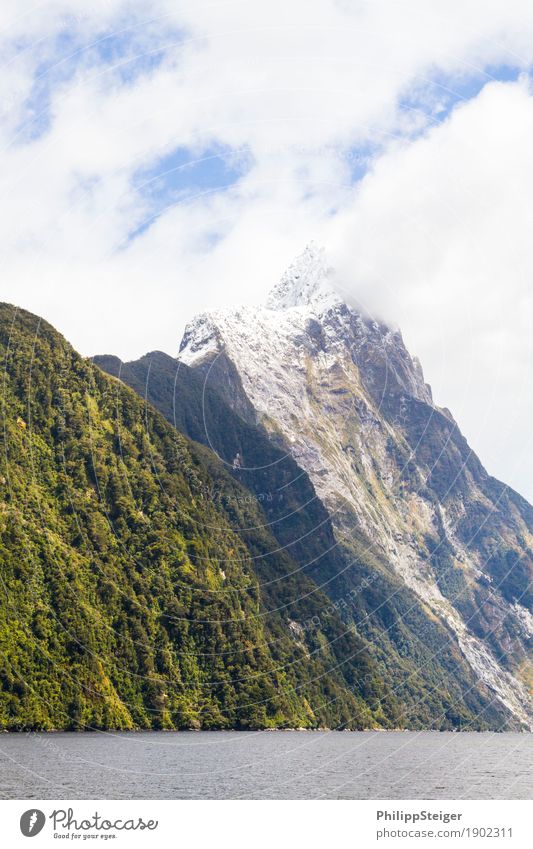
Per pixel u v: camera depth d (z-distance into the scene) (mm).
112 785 119875
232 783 129375
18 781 118500
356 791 127062
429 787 137625
